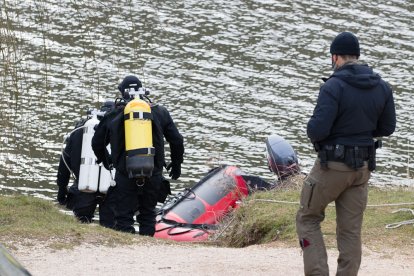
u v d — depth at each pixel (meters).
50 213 35.06
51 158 64.19
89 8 37.56
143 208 36.03
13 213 33.97
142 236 33.88
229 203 46.22
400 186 43.72
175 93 81.44
